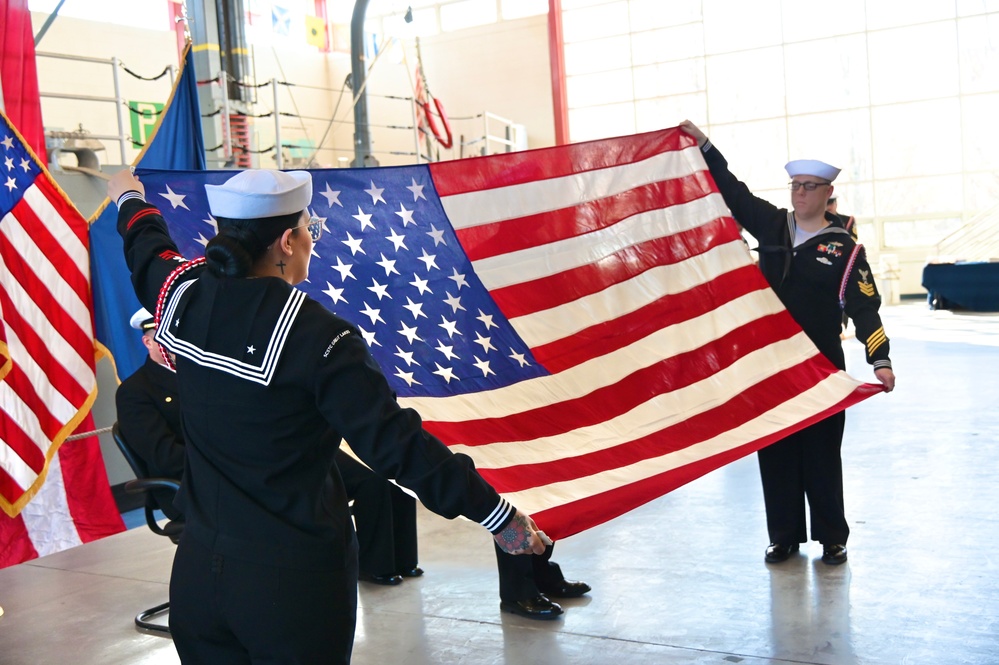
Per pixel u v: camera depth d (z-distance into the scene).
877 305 3.73
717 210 3.96
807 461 3.82
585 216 3.85
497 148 18.20
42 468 4.28
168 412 3.73
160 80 15.06
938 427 6.34
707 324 3.74
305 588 1.66
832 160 18.30
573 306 3.68
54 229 4.44
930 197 17.77
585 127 19.56
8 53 4.37
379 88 18.66
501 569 3.55
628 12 18.98
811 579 3.66
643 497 2.62
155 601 3.99
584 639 3.25
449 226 3.67
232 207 1.72
